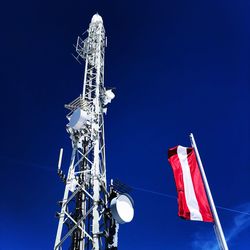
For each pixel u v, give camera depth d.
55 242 21.88
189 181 18.47
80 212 24.62
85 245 23.62
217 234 16.33
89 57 35.91
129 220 24.03
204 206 17.59
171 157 19.69
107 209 24.67
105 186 27.27
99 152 27.94
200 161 19.16
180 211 17.44
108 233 23.53
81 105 29.42
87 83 33.84
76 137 28.38
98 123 29.38
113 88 34.31
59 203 24.20
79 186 24.61
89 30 39.19
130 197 25.11
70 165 26.59
